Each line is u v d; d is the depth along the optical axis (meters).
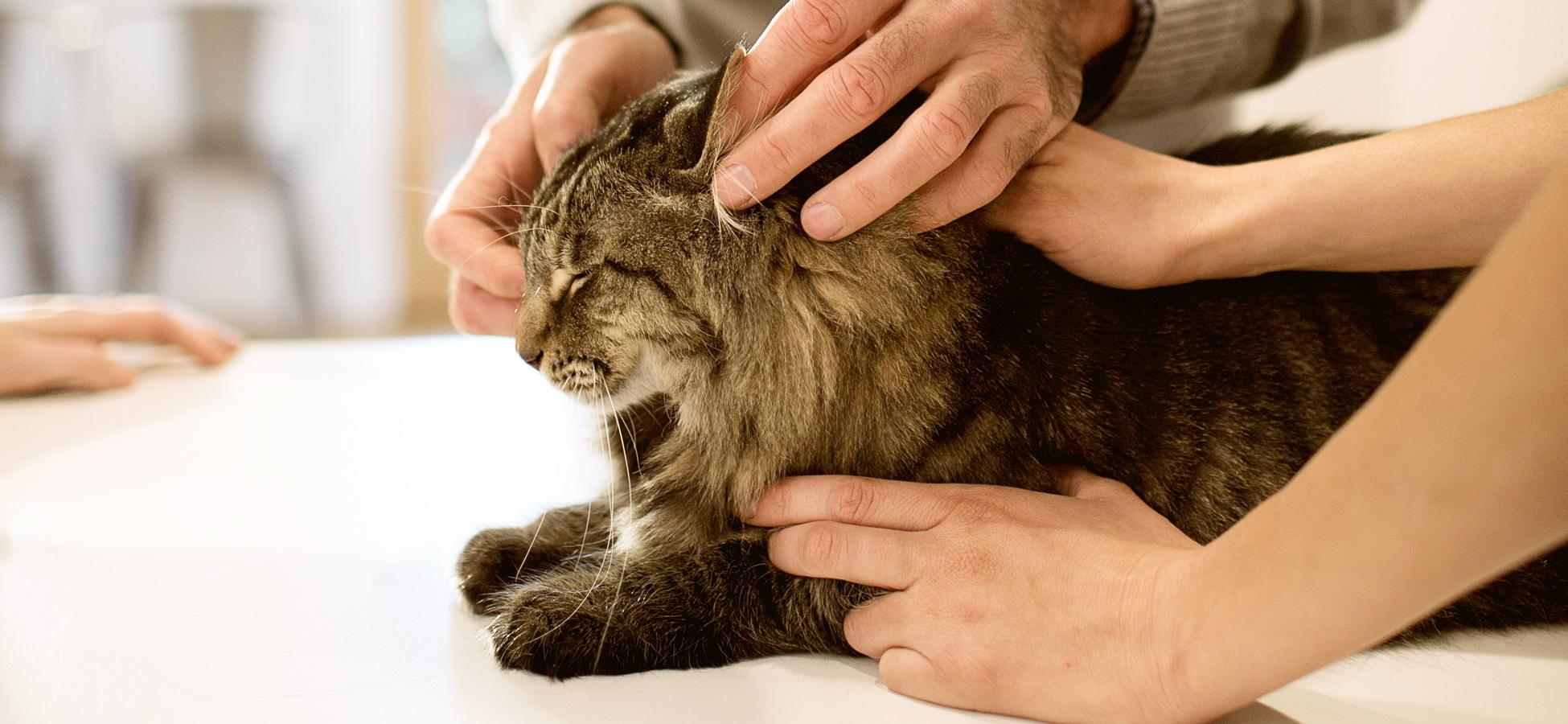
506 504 0.68
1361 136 0.65
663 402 0.61
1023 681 0.43
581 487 0.71
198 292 2.23
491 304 0.68
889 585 0.48
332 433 0.82
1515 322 0.31
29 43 2.08
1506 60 1.48
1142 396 0.55
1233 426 0.55
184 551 0.59
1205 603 0.40
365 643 0.50
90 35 2.08
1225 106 0.95
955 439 0.53
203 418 0.85
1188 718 0.41
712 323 0.54
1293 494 0.37
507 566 0.57
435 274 2.40
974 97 0.49
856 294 0.54
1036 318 0.55
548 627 0.49
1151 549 0.44
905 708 0.45
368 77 2.29
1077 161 0.54
